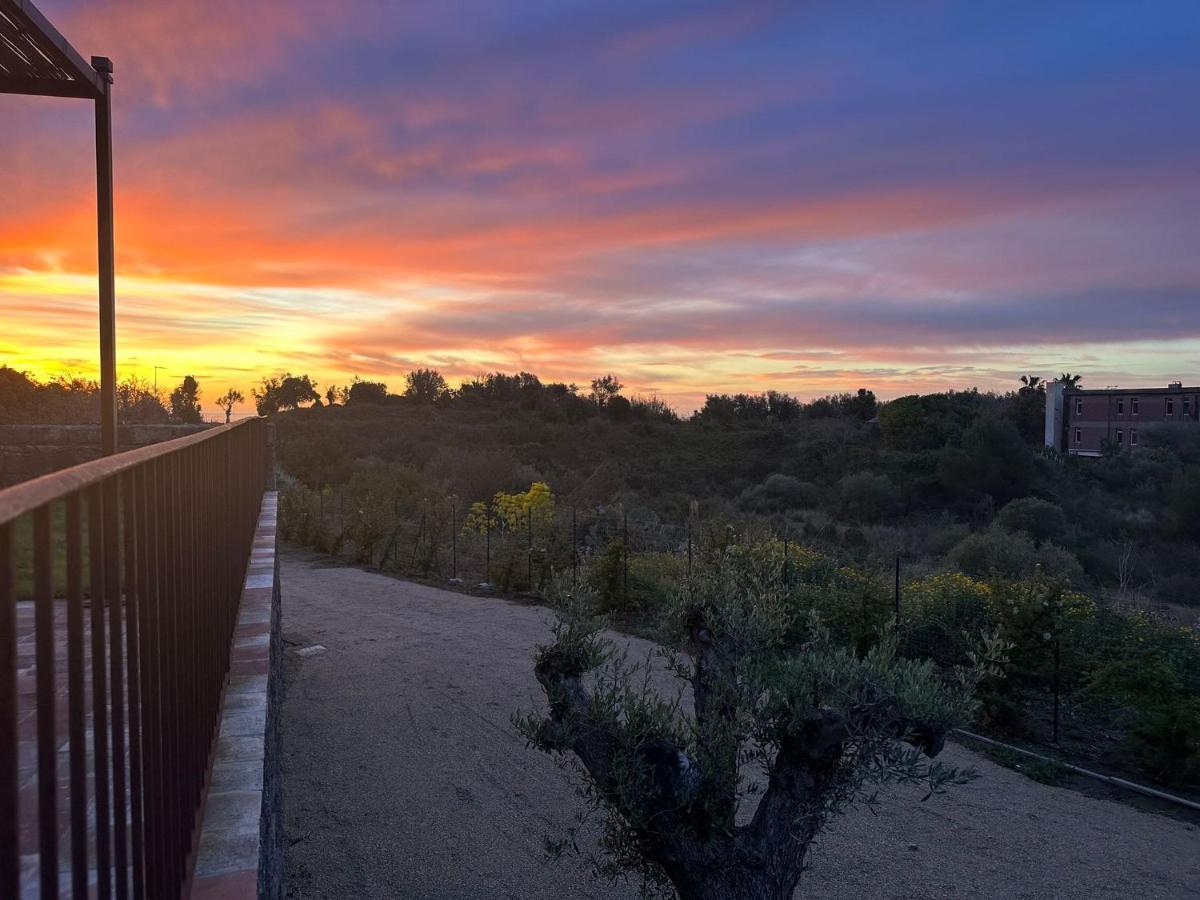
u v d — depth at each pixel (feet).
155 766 6.35
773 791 11.56
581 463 151.43
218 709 11.23
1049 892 16.44
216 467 11.78
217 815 8.95
